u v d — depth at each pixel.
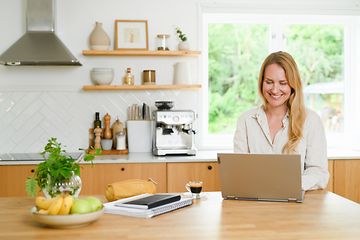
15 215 1.95
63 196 1.78
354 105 4.80
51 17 4.14
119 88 4.23
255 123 2.70
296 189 2.10
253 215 1.91
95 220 1.80
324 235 1.63
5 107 4.33
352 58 4.80
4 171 3.77
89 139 4.42
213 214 1.93
